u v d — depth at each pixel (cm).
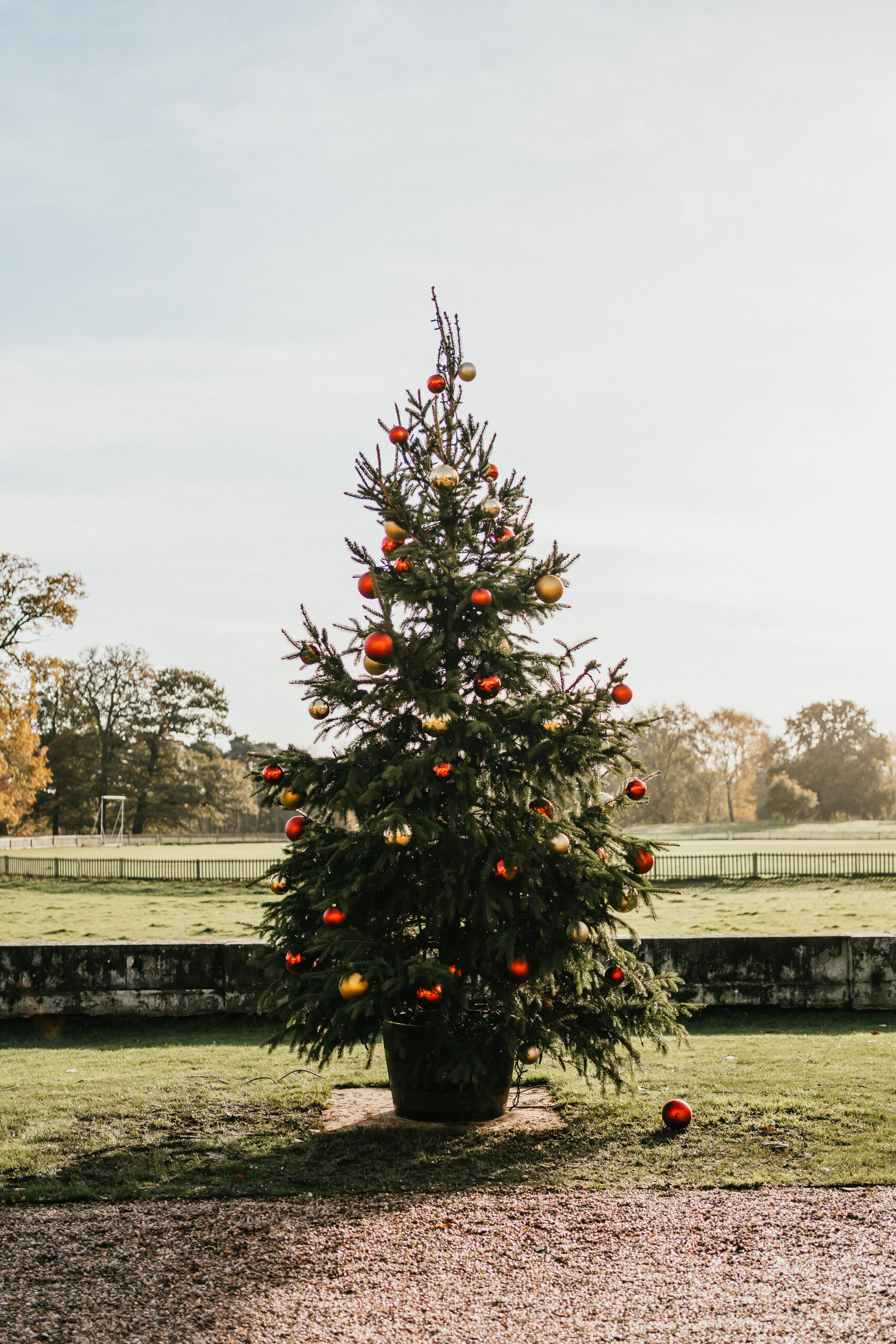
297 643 705
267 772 700
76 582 4256
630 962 705
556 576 693
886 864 3294
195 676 7831
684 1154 589
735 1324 375
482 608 685
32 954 1085
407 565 684
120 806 7500
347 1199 518
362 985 601
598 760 672
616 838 681
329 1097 757
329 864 648
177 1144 624
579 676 688
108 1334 371
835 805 9738
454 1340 365
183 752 7931
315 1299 399
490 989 657
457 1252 445
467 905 648
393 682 682
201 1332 372
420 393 745
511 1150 606
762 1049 899
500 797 694
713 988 1089
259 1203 512
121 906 2742
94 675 7625
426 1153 602
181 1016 1084
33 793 4419
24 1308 392
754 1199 509
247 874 3359
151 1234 469
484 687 671
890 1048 894
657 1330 371
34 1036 1052
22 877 3344
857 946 1103
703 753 9912
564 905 646
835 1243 449
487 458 738
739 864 3328
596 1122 664
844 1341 361
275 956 682
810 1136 616
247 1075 826
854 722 10094
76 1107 716
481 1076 667
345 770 680
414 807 658
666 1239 457
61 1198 520
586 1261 434
